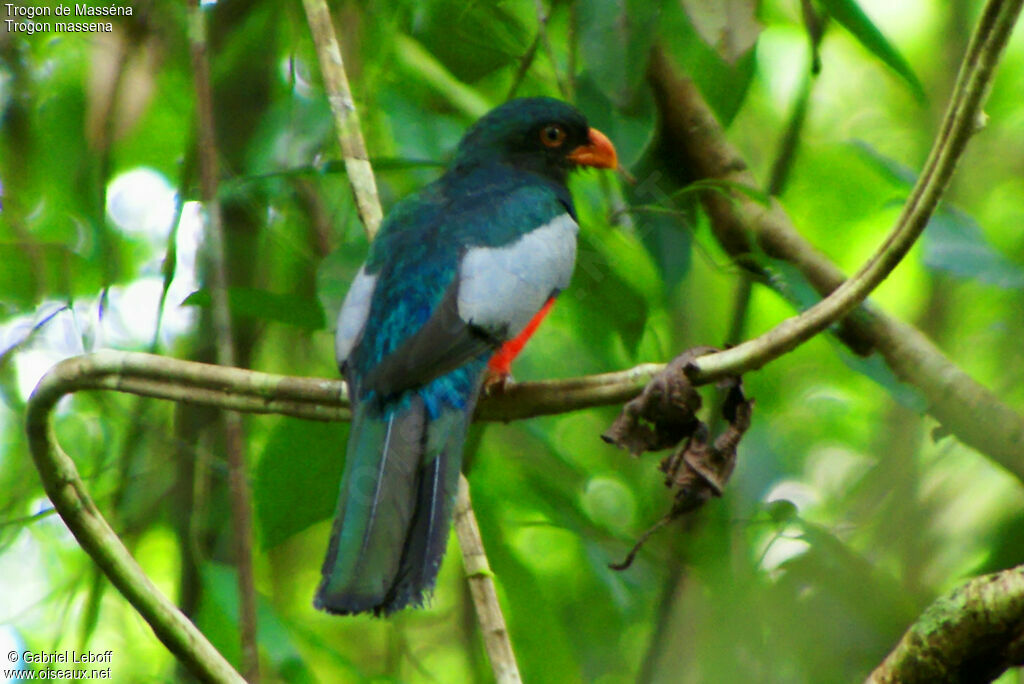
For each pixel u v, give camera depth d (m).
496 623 7.22
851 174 14.38
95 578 9.88
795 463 13.62
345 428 8.91
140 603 6.36
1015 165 15.12
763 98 15.05
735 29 7.91
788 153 10.27
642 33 8.31
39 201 11.66
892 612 9.54
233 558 10.68
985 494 11.18
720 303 14.40
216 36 11.41
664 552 10.70
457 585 13.35
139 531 11.02
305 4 8.50
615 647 12.38
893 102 15.71
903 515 11.25
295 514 9.20
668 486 7.39
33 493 10.94
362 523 7.00
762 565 10.60
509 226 9.23
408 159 9.93
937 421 8.94
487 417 8.12
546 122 10.48
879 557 11.17
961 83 6.26
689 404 7.21
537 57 11.55
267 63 11.48
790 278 9.38
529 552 13.71
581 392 7.64
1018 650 5.39
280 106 10.52
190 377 7.40
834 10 8.94
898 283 15.09
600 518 11.88
